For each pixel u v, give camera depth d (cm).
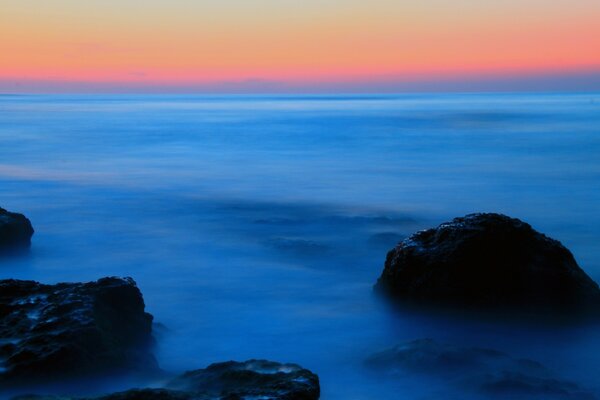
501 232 1153
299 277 1496
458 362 895
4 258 1606
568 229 2062
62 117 9475
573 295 1127
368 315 1210
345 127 6875
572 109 11750
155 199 2670
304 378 695
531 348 1043
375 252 1741
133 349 888
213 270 1562
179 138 5716
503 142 5003
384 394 862
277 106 16425
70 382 762
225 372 725
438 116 9106
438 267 1144
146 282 1461
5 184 3053
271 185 3069
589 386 906
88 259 1672
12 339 809
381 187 2970
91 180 3216
